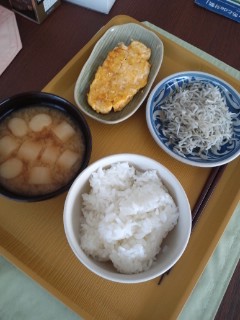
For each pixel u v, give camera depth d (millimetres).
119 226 237
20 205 269
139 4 394
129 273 234
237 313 271
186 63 347
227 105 327
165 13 390
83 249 239
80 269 250
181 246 223
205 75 323
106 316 236
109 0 373
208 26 387
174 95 327
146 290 247
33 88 333
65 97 316
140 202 245
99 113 308
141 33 345
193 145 304
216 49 375
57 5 381
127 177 260
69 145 279
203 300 267
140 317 239
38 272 247
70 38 365
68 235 219
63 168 270
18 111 288
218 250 287
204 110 313
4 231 260
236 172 300
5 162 270
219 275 278
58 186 263
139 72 319
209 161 288
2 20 362
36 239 259
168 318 236
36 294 256
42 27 369
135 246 235
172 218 248
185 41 374
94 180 249
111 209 246
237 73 360
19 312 249
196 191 289
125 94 307
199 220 278
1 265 263
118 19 358
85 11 386
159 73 343
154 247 244
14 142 278
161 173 254
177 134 311
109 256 240
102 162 249
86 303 239
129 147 301
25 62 346
